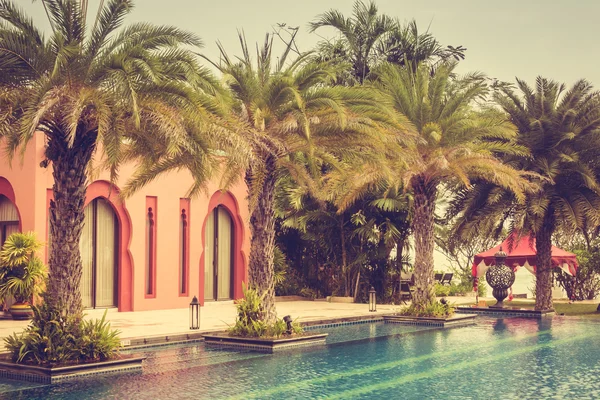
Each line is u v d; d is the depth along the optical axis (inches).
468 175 879.7
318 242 1161.4
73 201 479.5
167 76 486.9
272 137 619.8
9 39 448.1
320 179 693.3
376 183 887.1
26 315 748.0
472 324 840.9
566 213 886.4
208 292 1024.2
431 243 868.6
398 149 691.4
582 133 904.9
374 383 436.8
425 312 845.8
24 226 784.9
